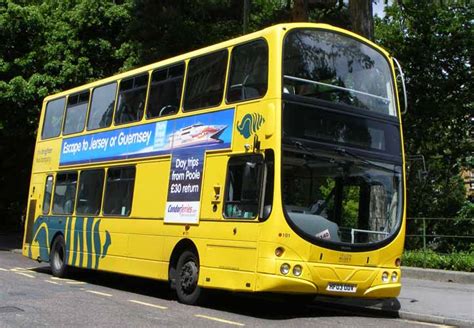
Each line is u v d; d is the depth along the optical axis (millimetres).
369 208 10258
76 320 9141
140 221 12688
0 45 25609
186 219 11367
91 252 14281
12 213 37562
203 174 11172
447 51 23281
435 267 15984
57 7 27797
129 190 13273
